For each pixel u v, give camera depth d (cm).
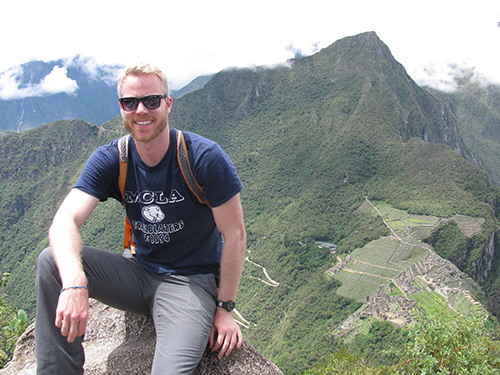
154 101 264
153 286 301
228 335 292
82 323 234
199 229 297
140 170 285
